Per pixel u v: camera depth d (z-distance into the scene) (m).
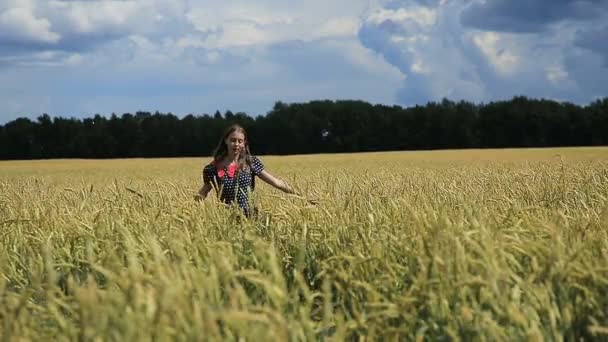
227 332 2.90
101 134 97.56
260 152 101.19
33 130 97.56
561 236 4.05
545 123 98.06
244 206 7.27
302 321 3.15
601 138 96.00
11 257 5.20
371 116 102.69
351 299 3.79
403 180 12.06
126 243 4.15
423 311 3.56
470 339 3.22
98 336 2.76
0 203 8.77
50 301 3.23
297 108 106.19
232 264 3.95
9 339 3.05
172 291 2.84
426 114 101.44
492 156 49.41
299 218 5.53
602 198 7.02
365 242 4.48
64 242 5.23
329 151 100.69
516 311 3.09
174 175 26.52
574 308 3.46
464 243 3.89
